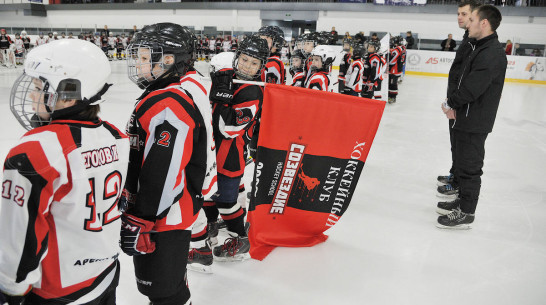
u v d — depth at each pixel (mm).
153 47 1481
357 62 5742
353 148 2607
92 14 28062
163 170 1408
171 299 1691
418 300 2322
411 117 8383
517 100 11211
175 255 1614
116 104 8367
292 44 18344
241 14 24938
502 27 20328
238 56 2311
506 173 4887
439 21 21250
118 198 1304
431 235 3176
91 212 1165
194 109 1526
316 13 23328
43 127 1073
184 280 1739
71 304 1229
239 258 2623
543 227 3393
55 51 1078
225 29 25391
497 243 3082
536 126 7828
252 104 2260
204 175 1660
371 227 3273
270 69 4043
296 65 5062
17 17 30156
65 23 29047
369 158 5352
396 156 5480
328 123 2537
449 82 3572
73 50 1097
